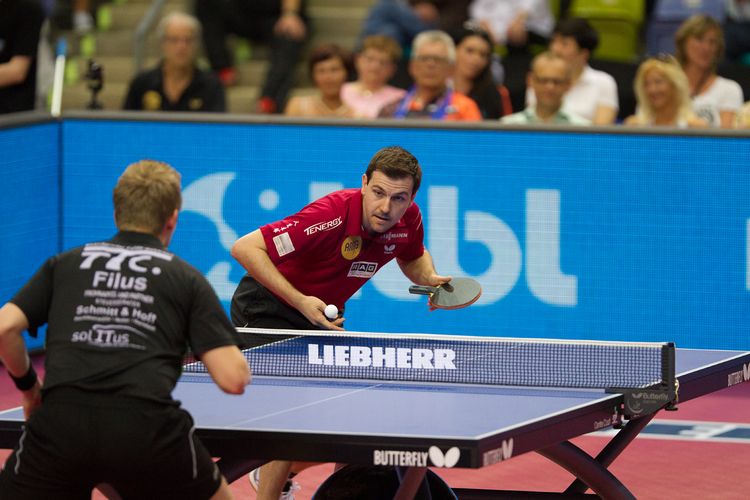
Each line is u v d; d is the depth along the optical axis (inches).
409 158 483.8
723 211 780.0
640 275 790.5
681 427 708.0
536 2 1123.9
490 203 797.2
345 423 408.5
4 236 801.6
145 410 368.5
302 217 499.5
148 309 379.6
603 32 1157.1
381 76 920.3
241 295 541.0
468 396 448.1
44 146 822.5
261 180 815.7
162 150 823.1
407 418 414.6
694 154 778.2
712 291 786.2
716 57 908.0
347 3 1290.6
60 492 376.8
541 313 799.7
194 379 485.7
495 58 1028.5
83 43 1305.4
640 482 614.9
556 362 482.9
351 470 470.3
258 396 452.8
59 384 372.2
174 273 385.1
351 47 1237.7
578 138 784.9
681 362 498.3
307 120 806.5
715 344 789.2
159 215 397.4
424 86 871.1
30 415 393.4
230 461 438.0
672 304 789.9
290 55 1128.8
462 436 387.5
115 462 368.8
